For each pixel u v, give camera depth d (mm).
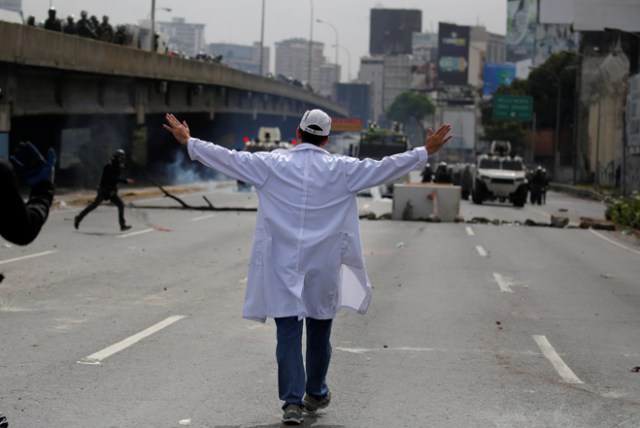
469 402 11094
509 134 155875
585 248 33969
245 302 9422
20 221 6375
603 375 12797
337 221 9422
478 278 23703
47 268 22844
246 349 13734
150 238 31938
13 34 45812
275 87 116000
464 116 138000
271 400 10820
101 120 77250
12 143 72500
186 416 10039
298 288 9227
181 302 18141
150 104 70188
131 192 64500
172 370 12219
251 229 36594
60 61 50938
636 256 31562
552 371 12977
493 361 13531
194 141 9336
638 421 10414
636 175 93250
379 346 14430
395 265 26281
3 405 10273
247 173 9367
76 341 13969
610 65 109562
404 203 47188
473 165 85062
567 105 155500
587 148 127188
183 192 73000
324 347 9891
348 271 9766
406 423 10094
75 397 10703
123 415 10008
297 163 9430
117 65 59156
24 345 13578
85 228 35188
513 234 39531
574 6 98500
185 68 73938
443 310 18203
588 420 10406
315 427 9812
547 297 20578
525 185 70562
